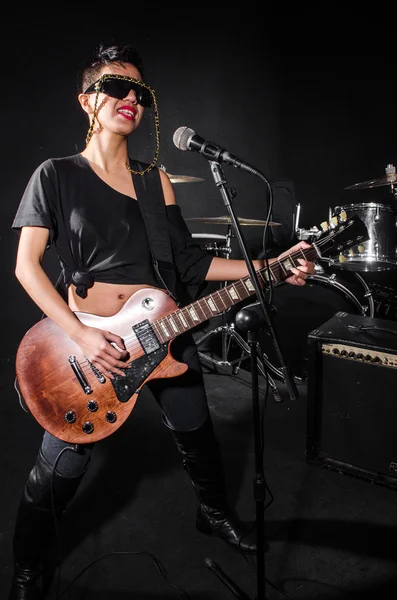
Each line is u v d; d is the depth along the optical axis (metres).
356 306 3.34
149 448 2.59
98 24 3.97
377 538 1.95
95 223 1.49
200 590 1.71
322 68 4.67
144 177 1.61
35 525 1.53
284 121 4.76
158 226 1.58
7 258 3.74
